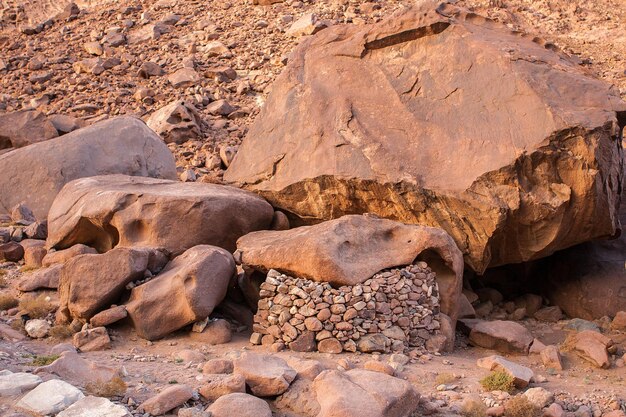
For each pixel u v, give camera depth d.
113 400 5.54
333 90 9.81
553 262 9.45
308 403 5.64
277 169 9.77
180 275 7.52
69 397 5.20
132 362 6.68
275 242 7.88
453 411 5.84
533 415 5.91
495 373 6.43
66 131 14.89
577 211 8.25
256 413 5.30
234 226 8.98
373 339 7.22
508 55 8.87
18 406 5.16
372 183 8.80
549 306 9.24
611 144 8.11
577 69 9.09
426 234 7.80
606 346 7.56
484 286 9.72
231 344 7.41
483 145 8.48
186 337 7.54
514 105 8.54
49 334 7.50
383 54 9.80
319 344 7.23
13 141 13.80
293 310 7.29
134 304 7.53
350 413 5.23
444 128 8.83
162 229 8.66
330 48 10.30
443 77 9.19
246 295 8.12
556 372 7.14
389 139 9.03
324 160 9.25
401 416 5.51
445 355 7.45
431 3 9.74
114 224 8.88
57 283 8.47
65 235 9.31
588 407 6.15
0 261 9.91
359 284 7.36
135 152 12.00
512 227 8.41
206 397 5.64
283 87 10.30
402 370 6.69
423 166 8.70
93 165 11.57
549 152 8.09
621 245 9.33
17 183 11.39
